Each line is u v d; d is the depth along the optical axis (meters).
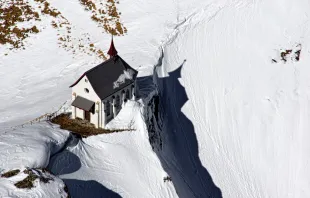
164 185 60.84
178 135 75.69
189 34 92.50
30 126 61.44
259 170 77.69
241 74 87.44
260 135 80.75
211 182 73.06
